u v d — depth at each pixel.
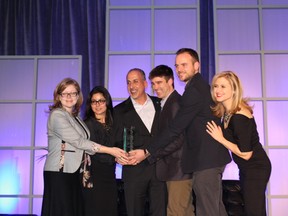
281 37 4.07
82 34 4.24
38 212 4.00
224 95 2.45
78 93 2.81
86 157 2.78
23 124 4.12
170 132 2.65
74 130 2.64
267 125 3.96
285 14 4.10
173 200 2.79
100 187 2.80
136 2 4.18
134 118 2.99
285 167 3.90
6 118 4.14
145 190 2.94
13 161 4.07
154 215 2.92
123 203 3.47
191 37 4.13
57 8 4.27
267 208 3.85
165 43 4.13
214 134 2.47
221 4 4.11
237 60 4.07
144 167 2.90
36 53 4.27
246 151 2.35
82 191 2.77
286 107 4.00
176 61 2.77
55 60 4.21
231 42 4.09
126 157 2.78
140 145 2.94
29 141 4.09
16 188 4.04
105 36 4.18
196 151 2.59
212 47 4.12
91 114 3.00
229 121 2.45
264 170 2.39
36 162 4.06
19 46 4.27
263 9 4.11
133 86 2.99
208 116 2.60
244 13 4.11
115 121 3.01
